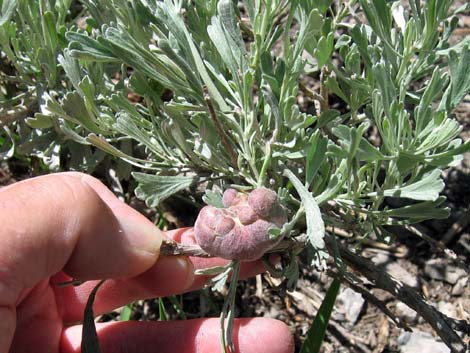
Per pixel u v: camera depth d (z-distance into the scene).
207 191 0.15
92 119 0.17
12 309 0.16
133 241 0.17
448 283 0.22
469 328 0.18
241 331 0.18
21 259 0.15
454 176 0.24
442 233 0.23
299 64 0.16
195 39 0.18
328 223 0.17
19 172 0.26
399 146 0.15
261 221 0.14
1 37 0.19
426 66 0.19
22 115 0.21
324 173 0.17
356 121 0.20
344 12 0.20
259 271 0.19
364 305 0.23
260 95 0.17
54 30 0.19
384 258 0.23
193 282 0.20
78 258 0.17
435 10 0.16
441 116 0.14
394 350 0.22
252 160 0.16
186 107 0.16
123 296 0.20
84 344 0.16
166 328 0.19
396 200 0.23
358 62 0.18
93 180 0.18
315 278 0.23
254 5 0.18
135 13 0.17
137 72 0.17
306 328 0.23
